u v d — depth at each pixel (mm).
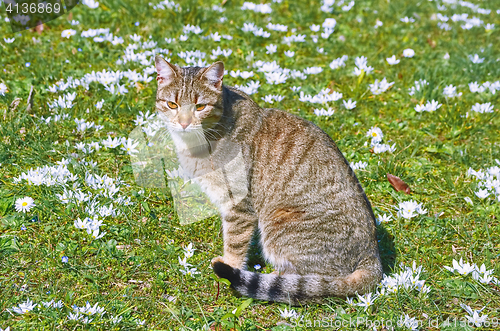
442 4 3420
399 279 2029
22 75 2445
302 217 2068
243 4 2932
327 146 2096
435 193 2262
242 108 2107
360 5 3186
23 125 2279
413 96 2496
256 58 2596
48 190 2146
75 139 2279
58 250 2062
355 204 2068
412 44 2760
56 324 1957
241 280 2010
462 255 2127
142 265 2064
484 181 2256
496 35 3037
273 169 2086
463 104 2484
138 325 1969
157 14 2746
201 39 2646
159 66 2096
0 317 1958
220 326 1988
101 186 2156
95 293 2008
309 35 2752
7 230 2088
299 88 2471
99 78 2389
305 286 2020
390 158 2311
